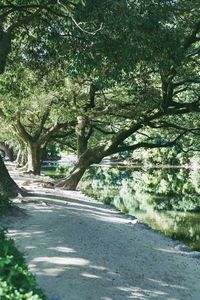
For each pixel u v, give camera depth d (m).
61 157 96.94
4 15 16.67
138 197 30.55
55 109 30.36
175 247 14.26
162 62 15.55
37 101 30.73
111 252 11.62
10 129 47.94
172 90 22.36
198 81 21.98
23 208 16.00
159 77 23.67
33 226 13.16
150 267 11.21
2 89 22.72
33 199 18.23
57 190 25.36
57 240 11.60
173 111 23.02
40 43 19.36
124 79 20.88
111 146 25.75
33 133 45.47
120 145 28.36
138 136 46.16
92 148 26.64
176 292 9.71
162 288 9.77
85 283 8.88
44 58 19.97
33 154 38.16
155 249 13.39
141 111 23.97
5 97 26.58
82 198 23.81
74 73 14.86
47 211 15.73
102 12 13.40
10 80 22.33
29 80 22.80
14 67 21.05
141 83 22.53
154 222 20.22
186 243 15.70
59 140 49.44
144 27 14.48
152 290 9.49
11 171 39.62
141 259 11.77
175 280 10.55
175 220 20.97
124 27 13.68
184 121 27.80
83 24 14.34
